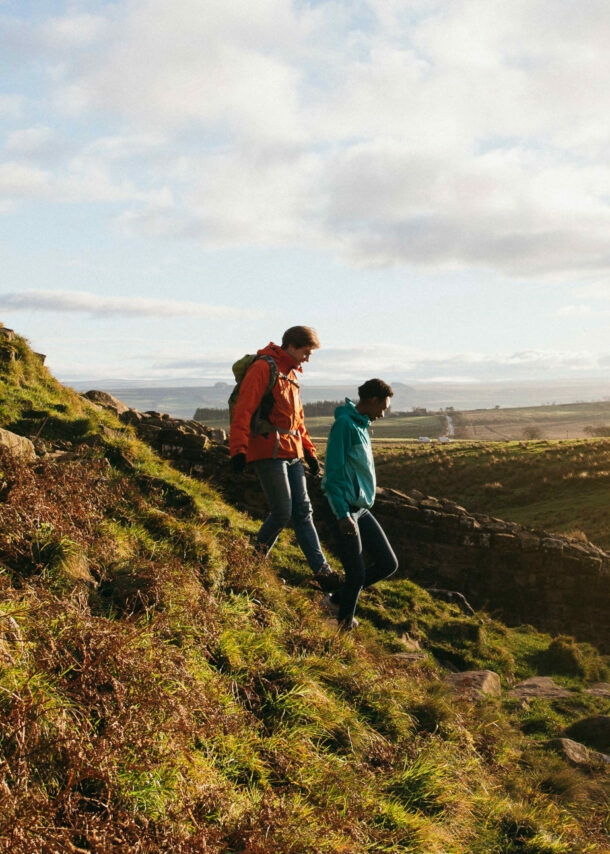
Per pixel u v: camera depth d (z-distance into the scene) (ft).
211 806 9.54
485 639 32.19
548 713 24.25
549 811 14.34
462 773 14.39
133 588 14.28
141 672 10.64
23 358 38.70
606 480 153.58
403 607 32.81
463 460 193.16
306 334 20.84
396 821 11.35
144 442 40.70
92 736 9.37
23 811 7.39
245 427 19.62
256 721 12.66
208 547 18.95
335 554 39.37
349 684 15.96
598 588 45.21
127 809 8.71
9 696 8.94
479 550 45.75
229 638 14.56
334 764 12.53
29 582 12.57
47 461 16.96
